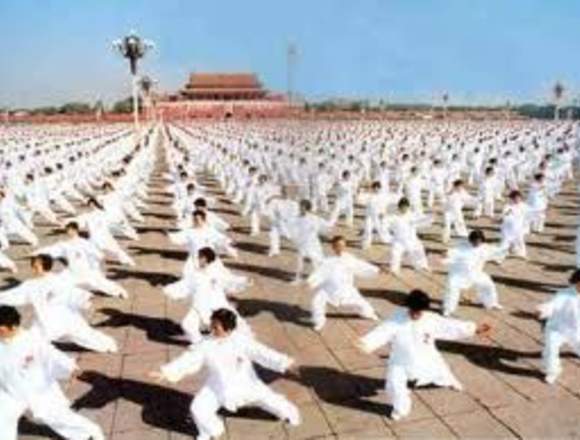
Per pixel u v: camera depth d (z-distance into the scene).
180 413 8.34
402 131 56.91
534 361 9.69
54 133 64.56
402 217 14.28
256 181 19.53
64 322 9.72
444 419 8.04
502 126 65.62
